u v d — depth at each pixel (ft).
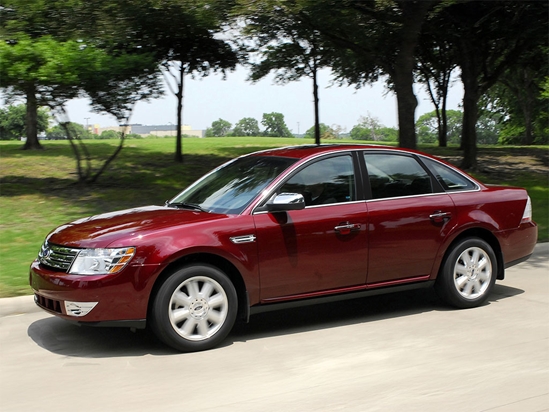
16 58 40.32
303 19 50.39
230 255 17.25
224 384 14.43
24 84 40.70
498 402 13.26
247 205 18.12
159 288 16.44
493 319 19.97
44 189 47.14
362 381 14.55
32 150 74.69
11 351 17.13
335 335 18.42
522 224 22.41
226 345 17.54
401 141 47.24
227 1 43.45
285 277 18.13
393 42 58.75
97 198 44.11
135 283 16.21
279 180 18.67
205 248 16.92
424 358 16.20
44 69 40.14
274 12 45.62
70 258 16.62
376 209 19.53
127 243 16.35
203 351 16.99
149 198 45.11
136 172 58.49
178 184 52.31
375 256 19.45
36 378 14.98
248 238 17.54
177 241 16.69
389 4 43.06
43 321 20.16
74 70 41.22
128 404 13.29
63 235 17.65
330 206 18.98
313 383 14.44
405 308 21.57
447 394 13.73
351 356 16.43
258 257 17.69
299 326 19.49
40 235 32.32
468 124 66.49
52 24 45.98
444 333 18.47
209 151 81.87
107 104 44.39
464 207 21.13
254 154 21.57
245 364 15.87
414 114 47.14
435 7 46.34
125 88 44.11
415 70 103.86
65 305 16.34
